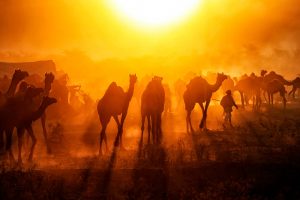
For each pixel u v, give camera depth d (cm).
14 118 2447
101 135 2638
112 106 2664
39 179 2025
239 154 2473
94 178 2078
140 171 2128
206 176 2088
